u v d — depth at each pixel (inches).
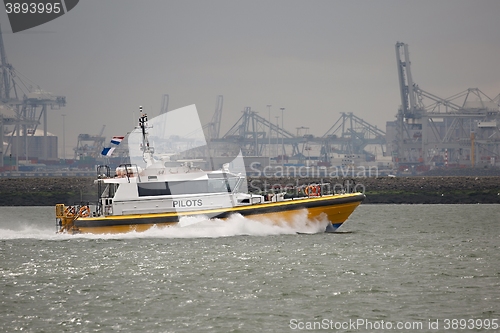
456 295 3048.7
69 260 3981.3
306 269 3624.5
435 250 4367.6
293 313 2775.6
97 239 4662.9
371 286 3225.9
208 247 4288.9
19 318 2731.3
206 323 2645.2
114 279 3432.6
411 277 3435.0
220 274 3501.5
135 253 4131.4
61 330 2571.4
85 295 3100.4
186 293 3107.8
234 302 2945.4
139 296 3065.9
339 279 3380.9
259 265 3725.4
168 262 3833.7
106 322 2667.3
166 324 2635.3
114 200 4566.9
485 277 3437.5
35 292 3166.8
